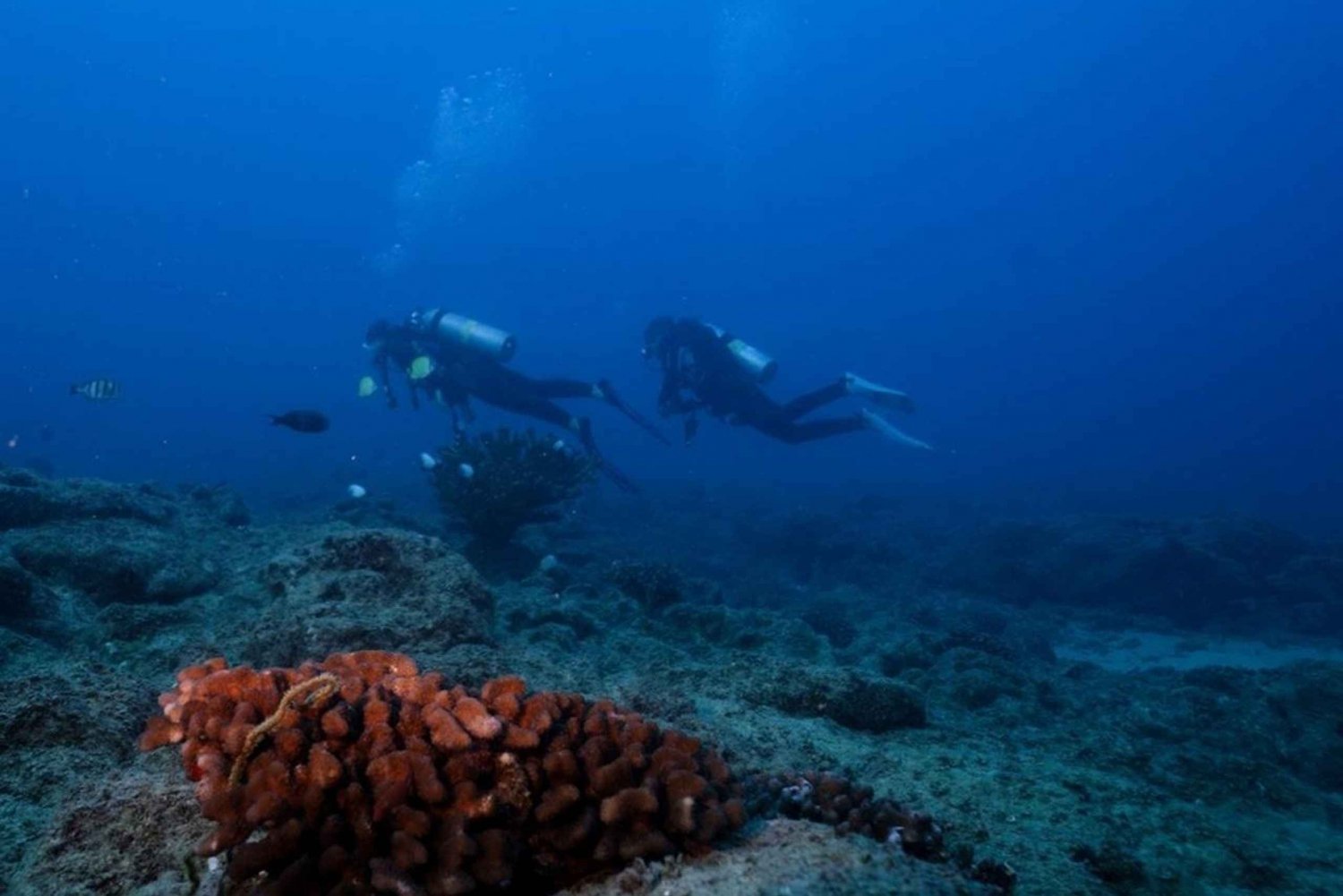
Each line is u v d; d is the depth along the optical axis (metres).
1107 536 13.05
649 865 2.22
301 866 1.96
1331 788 5.30
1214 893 3.29
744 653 5.33
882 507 20.50
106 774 2.78
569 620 6.48
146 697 3.37
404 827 2.04
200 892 2.11
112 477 25.12
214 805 2.04
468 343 11.30
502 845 2.07
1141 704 6.41
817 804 2.93
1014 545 13.94
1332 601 11.31
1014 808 3.68
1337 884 3.51
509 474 8.92
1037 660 8.91
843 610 10.84
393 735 2.29
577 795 2.25
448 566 5.25
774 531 15.24
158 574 5.76
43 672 3.27
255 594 5.73
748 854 2.28
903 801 3.63
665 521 16.75
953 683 6.23
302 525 8.01
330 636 4.25
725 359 12.49
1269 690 6.38
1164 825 3.71
